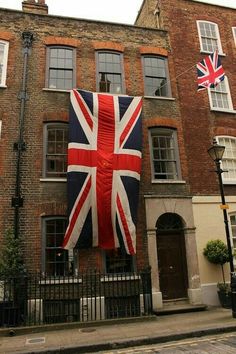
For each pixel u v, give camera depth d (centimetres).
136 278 1119
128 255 1170
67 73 1324
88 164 1132
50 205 1122
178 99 1405
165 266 1202
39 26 1335
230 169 1386
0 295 955
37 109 1220
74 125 1159
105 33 1412
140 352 688
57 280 1058
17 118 1189
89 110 1188
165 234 1235
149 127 1320
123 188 1140
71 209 1087
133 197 1149
